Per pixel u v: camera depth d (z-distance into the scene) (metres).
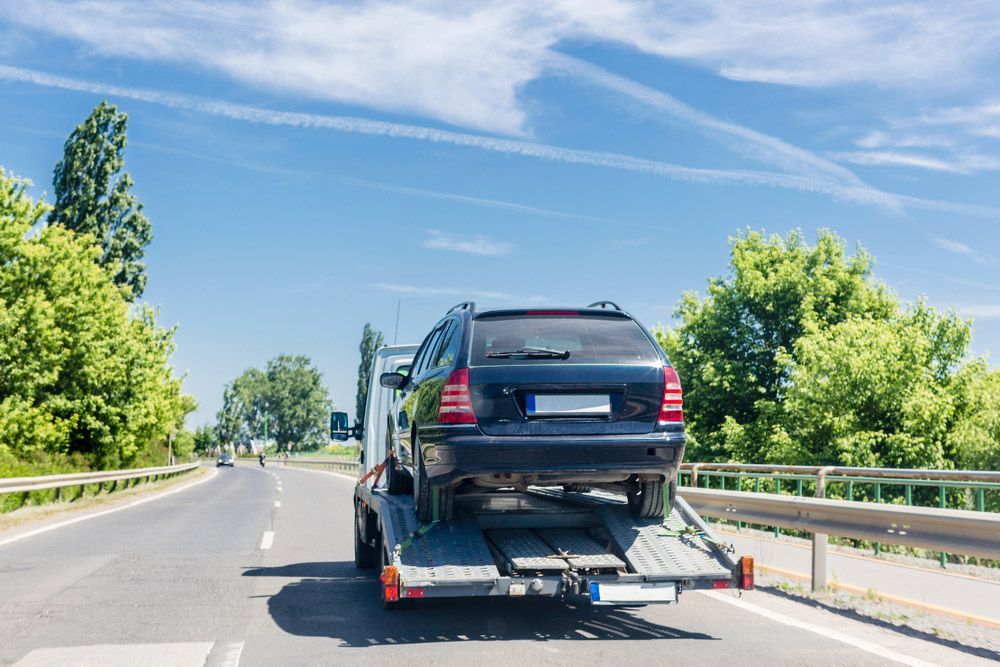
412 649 5.55
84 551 11.23
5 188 36.19
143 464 54.12
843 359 29.75
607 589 5.71
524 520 6.83
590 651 5.45
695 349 39.31
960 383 30.41
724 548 6.05
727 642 5.71
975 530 5.73
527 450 5.87
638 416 6.03
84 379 39.66
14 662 5.26
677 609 6.97
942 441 29.55
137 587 8.20
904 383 29.95
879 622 6.41
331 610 7.00
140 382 42.19
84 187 55.66
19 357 36.06
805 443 30.72
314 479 44.91
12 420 34.53
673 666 5.04
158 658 5.35
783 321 38.03
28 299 35.75
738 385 37.34
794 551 11.29
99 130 56.44
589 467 5.93
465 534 6.24
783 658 5.23
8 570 9.38
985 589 8.07
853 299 38.12
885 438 29.09
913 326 30.92
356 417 13.12
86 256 40.22
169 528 14.68
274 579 8.76
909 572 9.27
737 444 34.44
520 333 6.23
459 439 5.89
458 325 6.45
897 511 6.36
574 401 6.00
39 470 27.30
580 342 6.21
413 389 7.34
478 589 5.62
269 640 5.86
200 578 8.81
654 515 6.65
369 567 9.44
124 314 46.91
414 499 6.86
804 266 38.78
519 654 5.38
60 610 7.00
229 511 19.03
